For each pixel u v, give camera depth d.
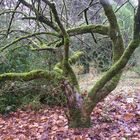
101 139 6.04
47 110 9.08
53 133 6.61
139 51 13.65
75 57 7.90
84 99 6.55
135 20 5.51
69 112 6.57
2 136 7.14
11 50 9.19
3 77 6.68
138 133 6.24
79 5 10.11
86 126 6.57
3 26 10.38
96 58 13.24
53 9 5.54
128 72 14.35
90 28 6.69
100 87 6.37
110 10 6.14
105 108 8.12
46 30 8.04
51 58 9.83
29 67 10.04
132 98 9.68
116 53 6.35
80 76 13.48
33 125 7.54
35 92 9.68
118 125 6.75
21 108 9.56
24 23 10.62
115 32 6.29
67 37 6.10
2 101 9.48
